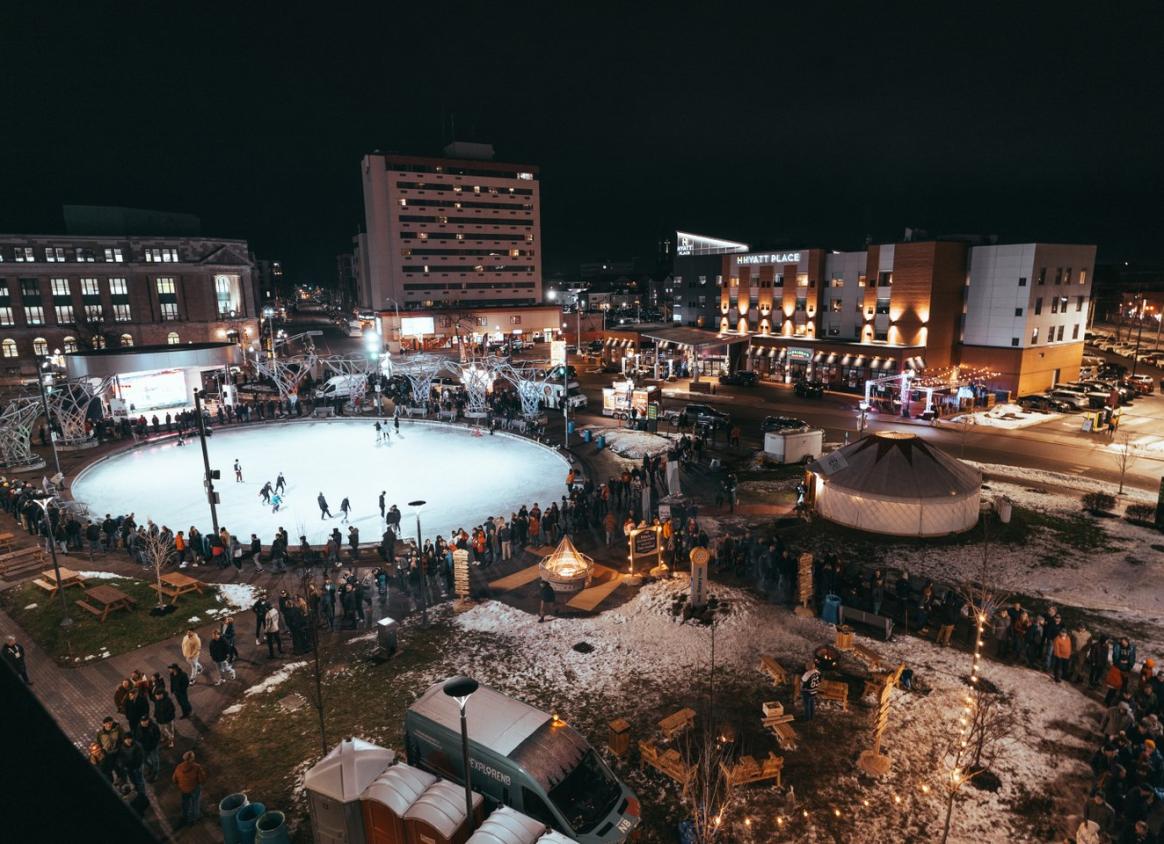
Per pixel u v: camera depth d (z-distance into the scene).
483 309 113.19
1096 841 12.95
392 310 116.94
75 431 48.19
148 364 53.44
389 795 12.48
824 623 22.03
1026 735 16.70
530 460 43.28
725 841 13.88
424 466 42.25
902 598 22.22
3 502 34.41
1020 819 14.30
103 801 1.32
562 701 18.36
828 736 16.81
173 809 14.88
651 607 23.33
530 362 80.56
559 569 24.59
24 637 22.02
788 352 70.50
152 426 51.78
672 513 31.44
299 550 28.98
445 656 20.70
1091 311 106.88
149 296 90.75
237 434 52.38
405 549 28.97
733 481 32.72
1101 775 14.31
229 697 18.89
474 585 25.44
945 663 19.75
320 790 12.90
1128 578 25.02
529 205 127.56
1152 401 57.34
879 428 49.50
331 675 19.84
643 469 35.56
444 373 81.62
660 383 72.00
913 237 63.44
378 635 21.00
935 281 58.28
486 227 124.31
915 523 28.70
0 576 26.73
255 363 67.88
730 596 23.98
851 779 15.42
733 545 26.30
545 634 21.78
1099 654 18.41
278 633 20.91
